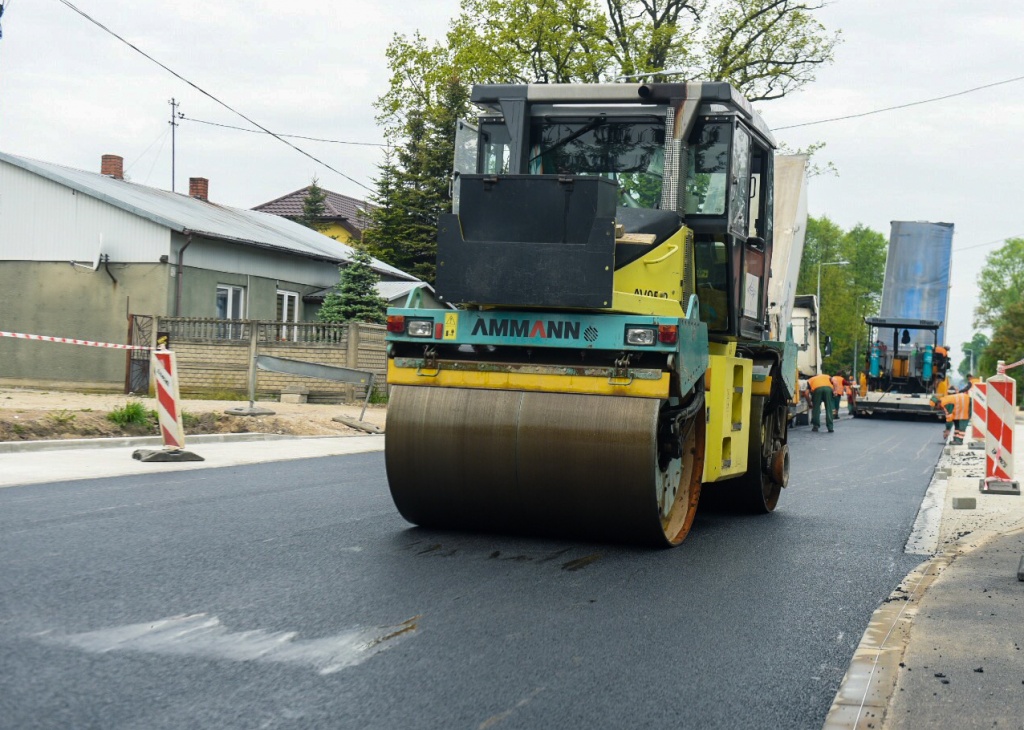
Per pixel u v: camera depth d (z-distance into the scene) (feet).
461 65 122.11
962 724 13.20
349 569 21.90
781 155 61.46
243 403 70.74
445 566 22.61
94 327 87.56
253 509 29.53
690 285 29.09
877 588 22.52
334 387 77.71
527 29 118.62
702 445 27.73
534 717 13.56
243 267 94.99
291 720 13.03
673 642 17.47
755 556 25.95
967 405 75.36
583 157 30.42
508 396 25.20
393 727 12.98
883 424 112.27
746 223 31.14
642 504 24.39
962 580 22.35
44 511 27.58
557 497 24.86
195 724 12.74
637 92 29.45
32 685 13.82
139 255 86.48
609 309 24.61
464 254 24.80
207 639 16.38
